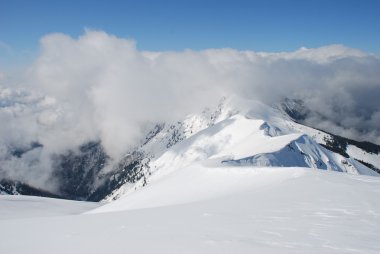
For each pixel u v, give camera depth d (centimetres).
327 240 1922
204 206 3403
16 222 3300
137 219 2942
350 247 1795
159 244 1978
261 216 2614
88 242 2141
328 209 2722
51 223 3072
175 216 2931
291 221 2398
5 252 2033
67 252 1956
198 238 2059
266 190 4059
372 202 2897
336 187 3691
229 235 2094
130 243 2042
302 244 1861
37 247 2105
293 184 4153
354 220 2372
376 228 2164
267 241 1934
